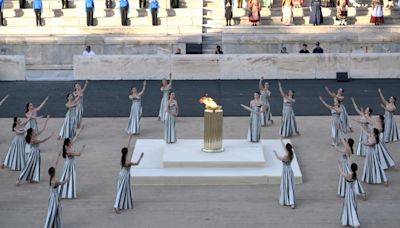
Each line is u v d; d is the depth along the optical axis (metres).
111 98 38.19
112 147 29.70
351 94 38.62
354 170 21.25
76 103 31.12
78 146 29.84
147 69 42.62
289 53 46.00
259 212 22.69
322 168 26.95
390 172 26.72
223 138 30.67
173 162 25.98
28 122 28.77
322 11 52.19
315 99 37.72
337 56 42.59
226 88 40.25
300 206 23.20
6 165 27.09
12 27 49.91
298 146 29.78
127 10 50.47
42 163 27.55
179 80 42.50
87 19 50.41
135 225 21.67
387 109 30.61
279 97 38.28
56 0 52.00
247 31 49.44
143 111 35.59
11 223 21.88
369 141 25.45
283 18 50.44
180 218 22.19
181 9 51.28
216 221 21.94
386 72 42.75
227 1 49.78
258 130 28.77
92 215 22.50
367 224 21.84
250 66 42.47
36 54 48.66
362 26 49.75
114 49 48.59
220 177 25.19
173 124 28.59
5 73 42.91
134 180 25.14
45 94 39.09
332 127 29.77
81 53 48.75
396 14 51.94
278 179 25.20
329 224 21.72
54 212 20.70
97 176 26.12
